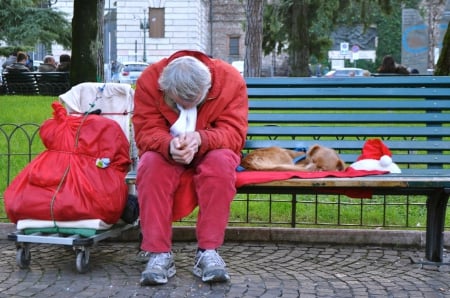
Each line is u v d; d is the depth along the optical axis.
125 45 40.03
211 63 3.82
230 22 48.25
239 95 3.84
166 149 3.49
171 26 40.31
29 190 3.71
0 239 4.53
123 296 3.34
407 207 4.67
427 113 4.49
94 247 4.33
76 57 12.68
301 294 3.40
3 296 3.34
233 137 3.67
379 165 3.95
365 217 4.88
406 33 24.84
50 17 23.88
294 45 21.22
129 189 4.02
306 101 4.53
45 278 3.65
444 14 17.91
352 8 20.12
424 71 24.70
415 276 3.74
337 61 44.06
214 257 3.53
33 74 16.42
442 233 3.96
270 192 3.80
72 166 3.74
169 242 3.56
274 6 21.16
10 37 23.62
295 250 4.30
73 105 4.08
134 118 3.78
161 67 3.81
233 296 3.35
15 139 7.12
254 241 4.50
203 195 3.51
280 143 4.48
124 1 39.78
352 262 4.03
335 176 3.76
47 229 3.71
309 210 5.05
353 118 4.50
